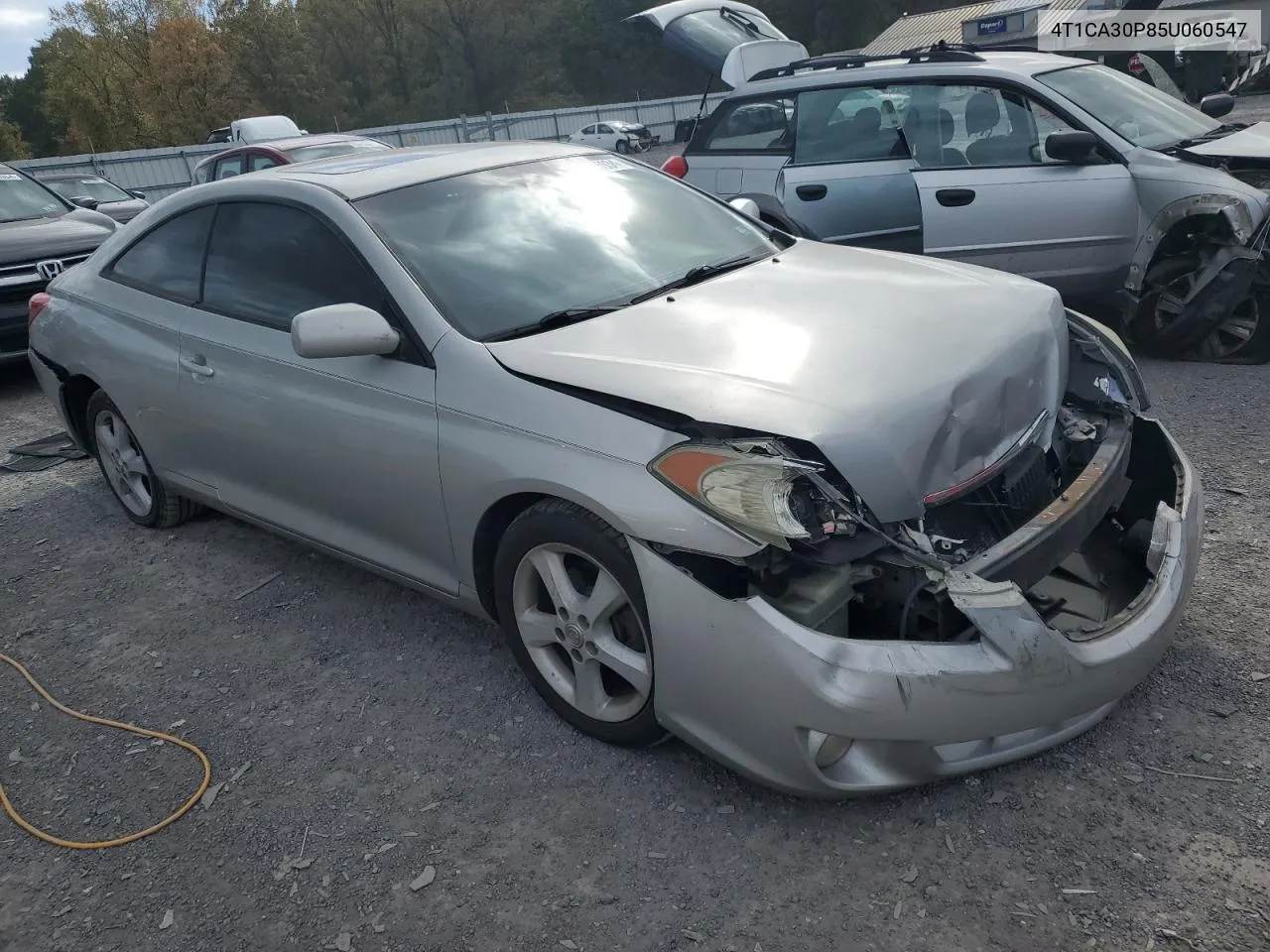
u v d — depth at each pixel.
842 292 3.04
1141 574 2.85
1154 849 2.23
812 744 2.26
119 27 55.19
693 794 2.58
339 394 3.16
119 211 13.46
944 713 2.21
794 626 2.24
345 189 3.39
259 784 2.83
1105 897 2.12
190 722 3.16
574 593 2.71
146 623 3.83
